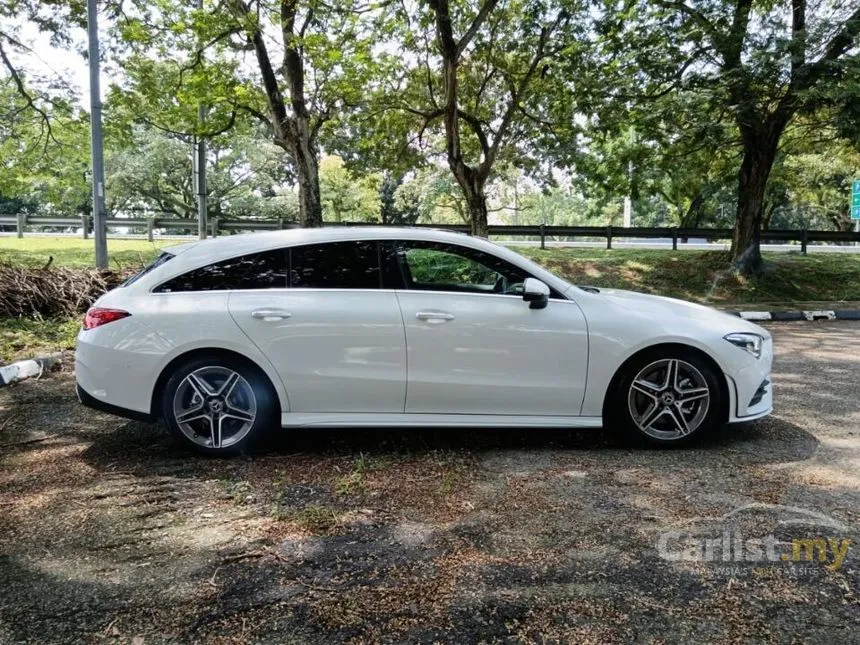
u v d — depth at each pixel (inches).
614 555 107.6
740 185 585.6
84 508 127.3
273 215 1428.4
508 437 173.9
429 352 157.6
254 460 155.2
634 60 518.0
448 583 98.9
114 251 601.3
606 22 525.7
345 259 162.7
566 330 159.8
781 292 560.1
